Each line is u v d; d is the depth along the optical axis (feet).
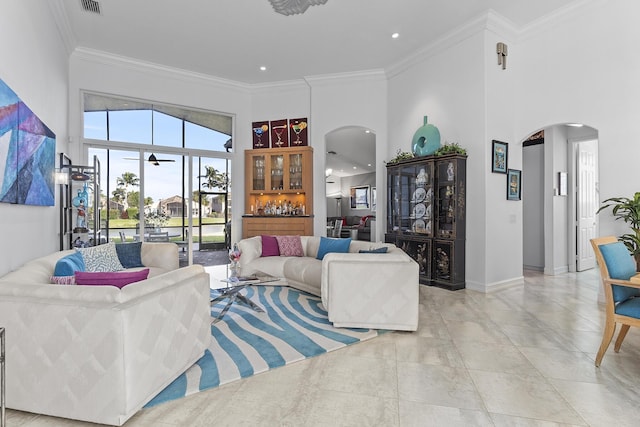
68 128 16.42
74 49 16.39
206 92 20.51
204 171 20.74
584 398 6.44
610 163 12.77
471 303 12.87
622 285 7.33
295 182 21.21
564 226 19.21
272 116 21.76
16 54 8.71
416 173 16.78
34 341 5.74
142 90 18.51
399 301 9.80
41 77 11.05
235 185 21.57
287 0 10.86
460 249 15.14
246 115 21.93
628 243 11.57
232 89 21.40
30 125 9.44
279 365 7.70
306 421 5.74
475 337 9.49
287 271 15.19
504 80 15.19
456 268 14.99
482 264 14.69
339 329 9.96
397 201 17.84
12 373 5.82
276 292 14.26
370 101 20.08
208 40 16.08
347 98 20.42
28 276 7.57
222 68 19.38
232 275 13.29
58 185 13.53
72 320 5.61
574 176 19.40
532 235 20.56
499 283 15.16
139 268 13.42
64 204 14.65
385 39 16.11
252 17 14.12
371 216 37.50
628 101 12.31
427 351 8.56
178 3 13.08
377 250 12.34
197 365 7.63
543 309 12.12
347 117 20.42
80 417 5.64
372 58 18.20
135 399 5.72
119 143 18.06
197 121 20.49
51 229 12.54
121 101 18.20
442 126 16.38
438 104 16.55
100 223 17.80
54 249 13.05
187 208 20.18
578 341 9.21
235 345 8.76
